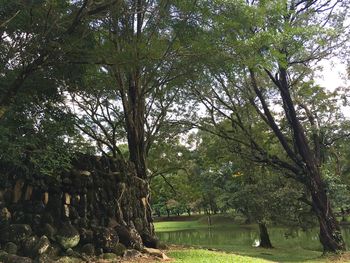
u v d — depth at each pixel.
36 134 9.61
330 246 18.56
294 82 20.89
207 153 24.56
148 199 14.39
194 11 10.83
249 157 21.55
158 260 10.83
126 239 11.42
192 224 53.50
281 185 21.52
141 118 15.40
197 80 14.71
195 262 10.55
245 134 21.72
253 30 12.95
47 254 9.31
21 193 9.85
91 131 18.75
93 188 11.44
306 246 25.05
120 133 20.50
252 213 21.22
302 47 15.25
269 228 37.62
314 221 21.11
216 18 10.89
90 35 10.64
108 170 12.31
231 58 11.47
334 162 24.70
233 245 24.28
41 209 9.98
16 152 8.86
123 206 12.38
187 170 26.34
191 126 22.77
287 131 22.81
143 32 11.96
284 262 15.86
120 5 10.20
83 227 10.62
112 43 11.20
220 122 22.88
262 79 21.53
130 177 13.34
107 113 19.41
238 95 22.09
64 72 11.04
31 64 9.40
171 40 11.98
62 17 9.55
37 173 9.89
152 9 11.14
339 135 21.94
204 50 11.16
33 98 10.27
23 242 9.20
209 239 30.69
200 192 29.61
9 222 9.42
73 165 11.15
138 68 12.31
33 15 9.09
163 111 20.09
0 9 8.70
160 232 42.97
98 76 13.48
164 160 25.44
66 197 10.48
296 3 17.58
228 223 50.59
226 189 26.00
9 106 9.23
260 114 20.73
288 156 21.31
